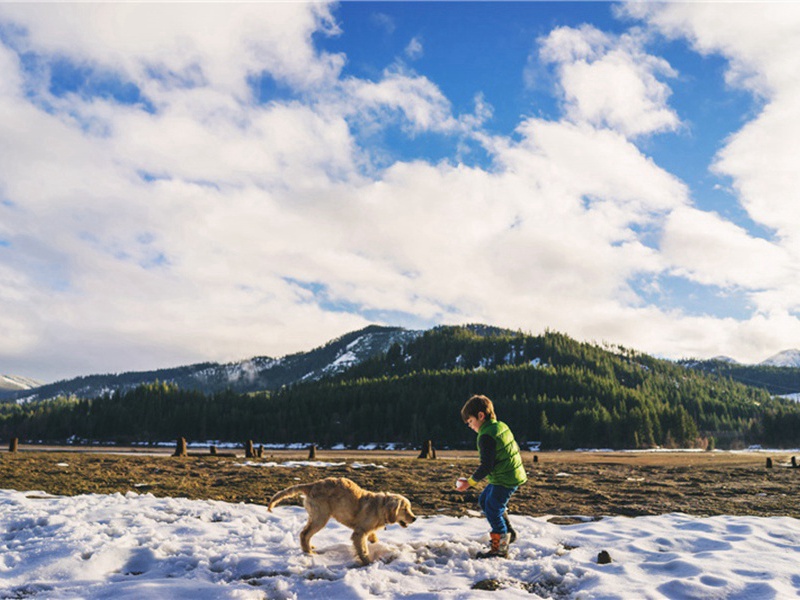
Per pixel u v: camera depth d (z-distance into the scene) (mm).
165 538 6469
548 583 5246
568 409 132625
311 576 5297
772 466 21625
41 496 9477
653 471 18312
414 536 6953
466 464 20906
